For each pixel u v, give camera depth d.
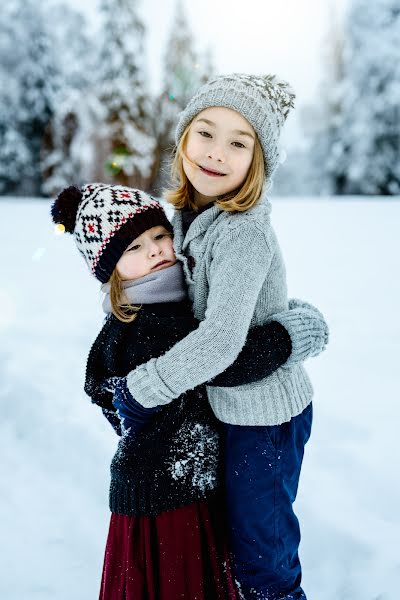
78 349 3.80
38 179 22.33
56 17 22.69
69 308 4.81
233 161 1.36
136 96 16.25
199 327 1.23
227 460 1.39
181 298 1.42
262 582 1.41
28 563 1.96
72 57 22.72
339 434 2.68
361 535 2.04
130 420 1.28
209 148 1.37
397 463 2.43
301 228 9.68
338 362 3.56
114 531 1.39
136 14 17.47
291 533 1.46
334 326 4.27
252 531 1.39
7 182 22.19
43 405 2.98
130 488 1.30
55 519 2.17
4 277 6.00
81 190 1.50
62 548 2.03
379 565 1.91
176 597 1.30
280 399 1.37
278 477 1.39
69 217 1.47
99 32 17.73
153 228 1.42
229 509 1.41
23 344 3.88
